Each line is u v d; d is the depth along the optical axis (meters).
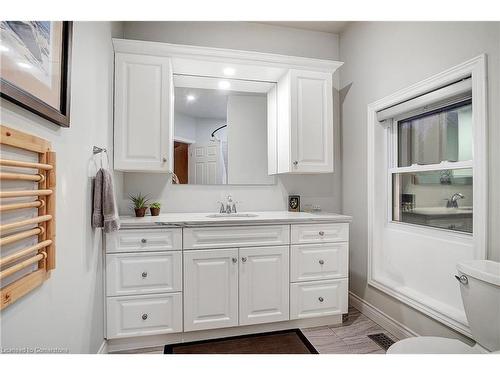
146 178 2.46
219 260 2.00
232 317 2.02
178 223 1.92
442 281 1.84
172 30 2.50
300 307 2.15
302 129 2.41
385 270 2.36
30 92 0.93
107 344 1.87
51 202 1.05
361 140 2.54
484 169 1.49
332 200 2.87
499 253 1.43
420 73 1.91
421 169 2.04
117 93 2.07
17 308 0.88
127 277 1.87
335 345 1.97
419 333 1.91
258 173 2.72
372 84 2.39
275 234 2.09
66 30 1.17
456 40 1.65
